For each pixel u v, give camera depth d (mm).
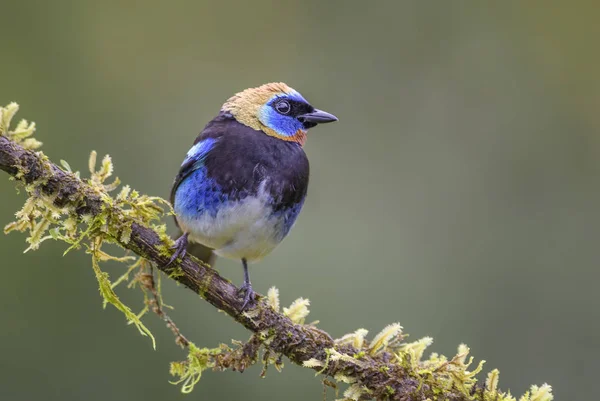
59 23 15375
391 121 15523
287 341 7156
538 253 13852
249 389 11758
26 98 14695
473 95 15617
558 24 16031
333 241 13609
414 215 14281
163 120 15297
